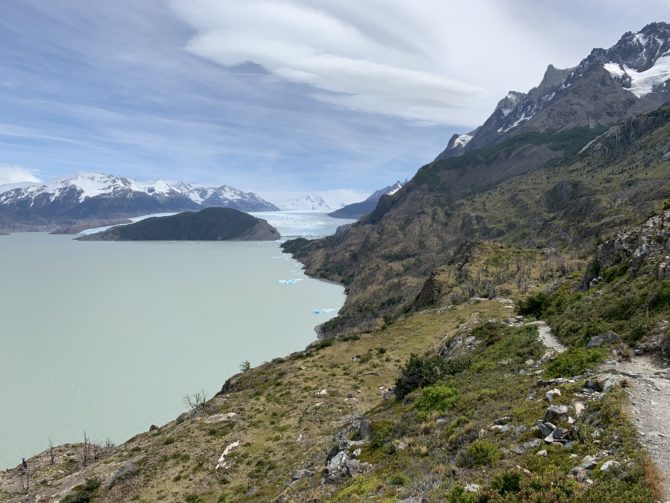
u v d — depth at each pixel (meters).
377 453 26.14
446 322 100.25
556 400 21.61
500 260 195.00
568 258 178.25
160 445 61.06
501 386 29.12
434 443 23.47
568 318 40.94
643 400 19.58
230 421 63.12
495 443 19.81
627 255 47.09
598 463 15.47
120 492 50.00
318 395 67.25
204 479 47.22
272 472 43.09
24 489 70.19
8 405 149.12
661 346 26.23
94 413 142.62
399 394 40.59
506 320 56.12
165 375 177.38
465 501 15.80
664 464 14.55
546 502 14.15
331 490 24.66
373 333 111.19
